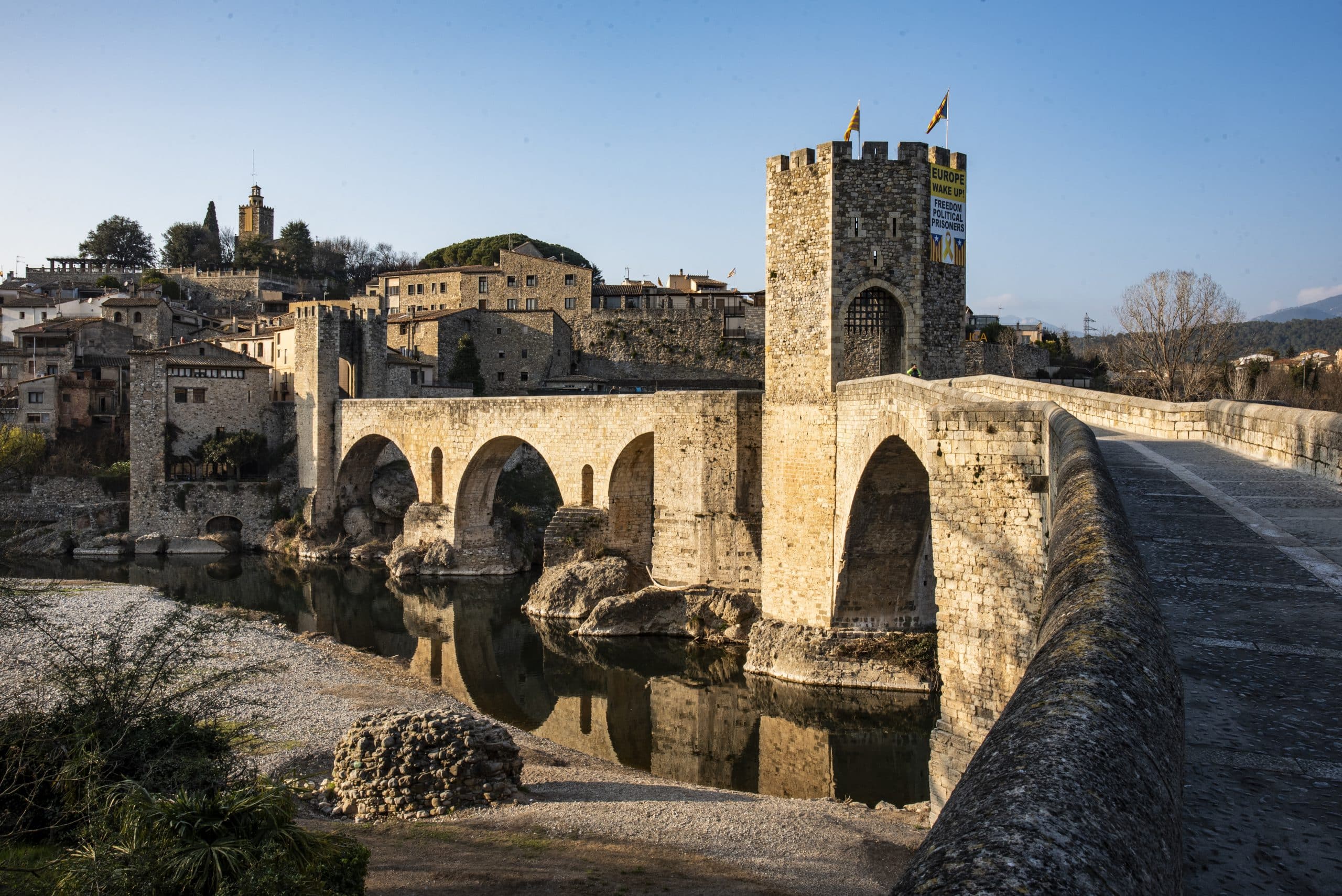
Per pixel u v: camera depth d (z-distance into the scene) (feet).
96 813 67.41
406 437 281.13
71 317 408.05
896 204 144.56
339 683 148.97
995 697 76.74
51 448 318.86
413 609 231.50
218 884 56.29
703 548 189.47
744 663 172.14
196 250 644.27
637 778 115.55
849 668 148.56
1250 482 57.57
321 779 102.89
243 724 100.68
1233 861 16.99
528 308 408.87
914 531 146.92
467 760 95.09
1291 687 25.21
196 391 313.32
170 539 304.09
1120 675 16.78
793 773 126.72
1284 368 298.97
